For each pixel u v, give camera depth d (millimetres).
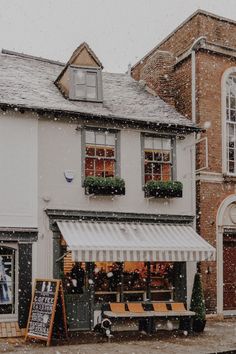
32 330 14344
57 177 16844
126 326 16719
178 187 18375
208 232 19281
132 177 18125
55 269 16297
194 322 16156
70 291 16484
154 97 21016
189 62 20578
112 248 15703
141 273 17812
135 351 12930
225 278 19766
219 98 20328
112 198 17625
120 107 18953
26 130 16391
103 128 17812
